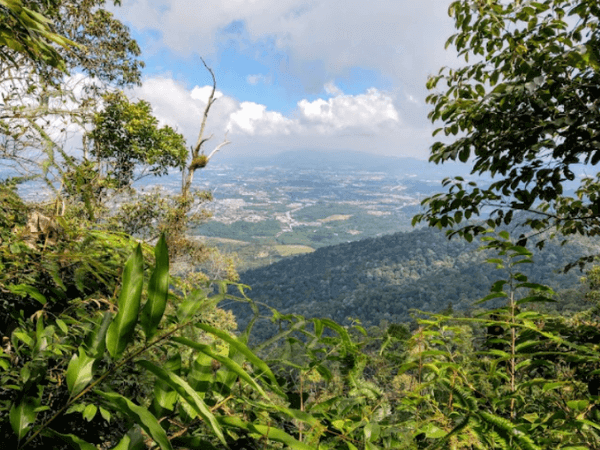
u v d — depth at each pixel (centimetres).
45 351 147
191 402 92
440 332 178
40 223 254
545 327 201
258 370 140
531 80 573
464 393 156
